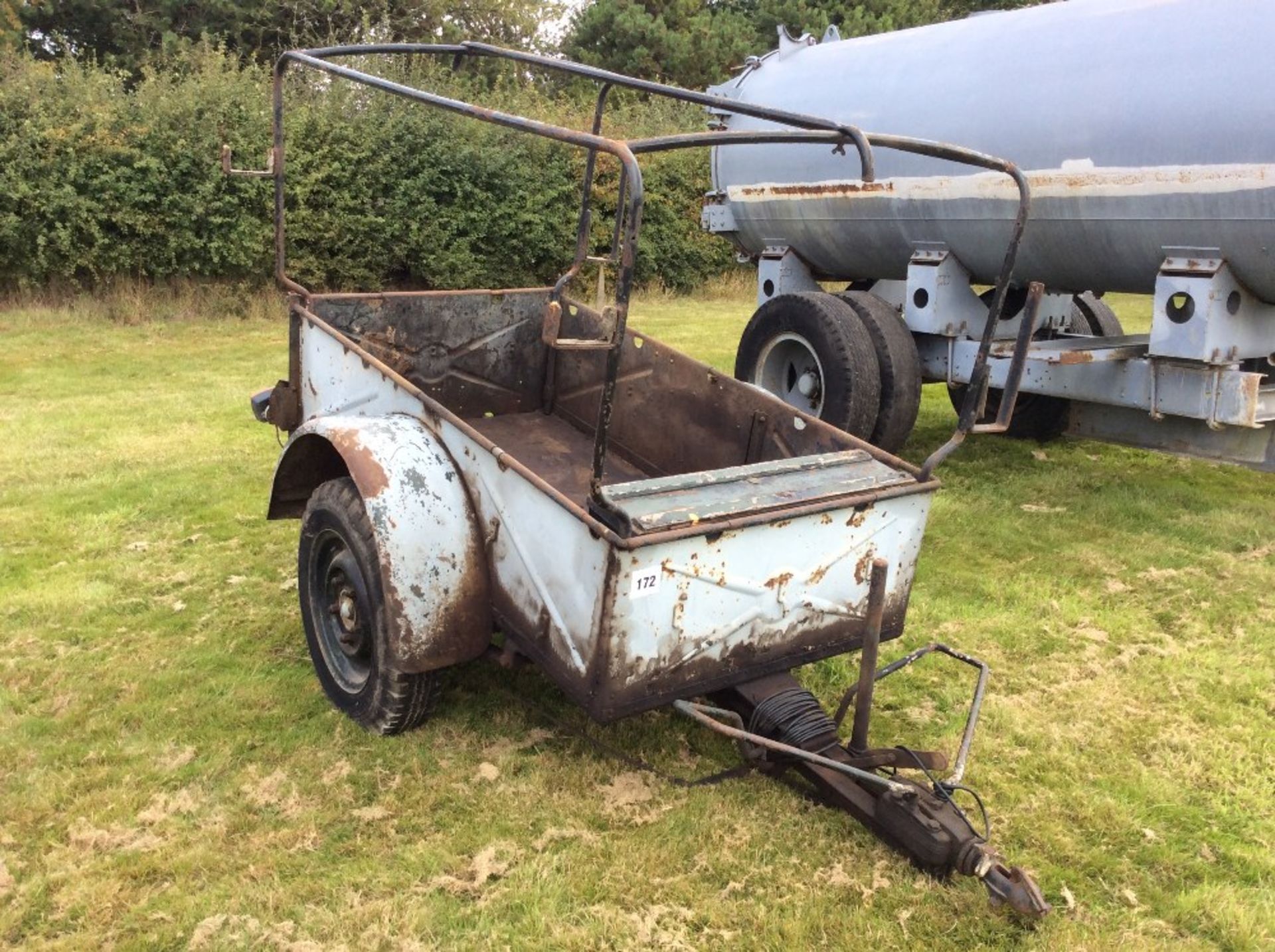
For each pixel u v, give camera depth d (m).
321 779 3.07
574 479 4.36
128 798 2.95
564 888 2.64
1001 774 3.23
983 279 6.00
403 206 13.02
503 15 24.19
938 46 5.84
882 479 3.04
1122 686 3.79
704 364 4.10
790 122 2.83
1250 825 3.01
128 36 21.27
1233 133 4.46
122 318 11.48
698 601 2.70
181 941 2.46
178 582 4.45
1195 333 4.84
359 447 3.05
